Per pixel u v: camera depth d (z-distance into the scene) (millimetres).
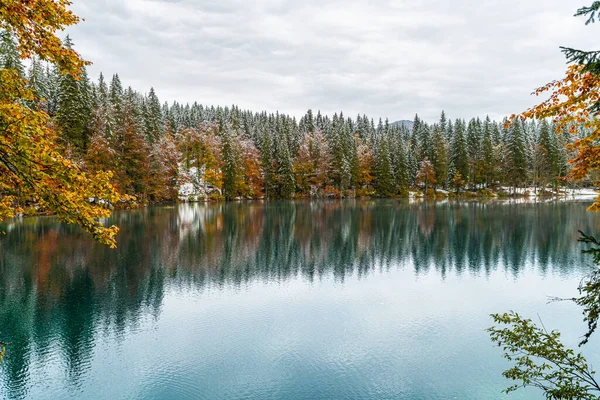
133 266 22453
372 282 19594
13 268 21625
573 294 17391
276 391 10367
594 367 11156
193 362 11828
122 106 54062
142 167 54156
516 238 30781
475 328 14086
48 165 5953
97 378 10992
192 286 18938
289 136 92250
